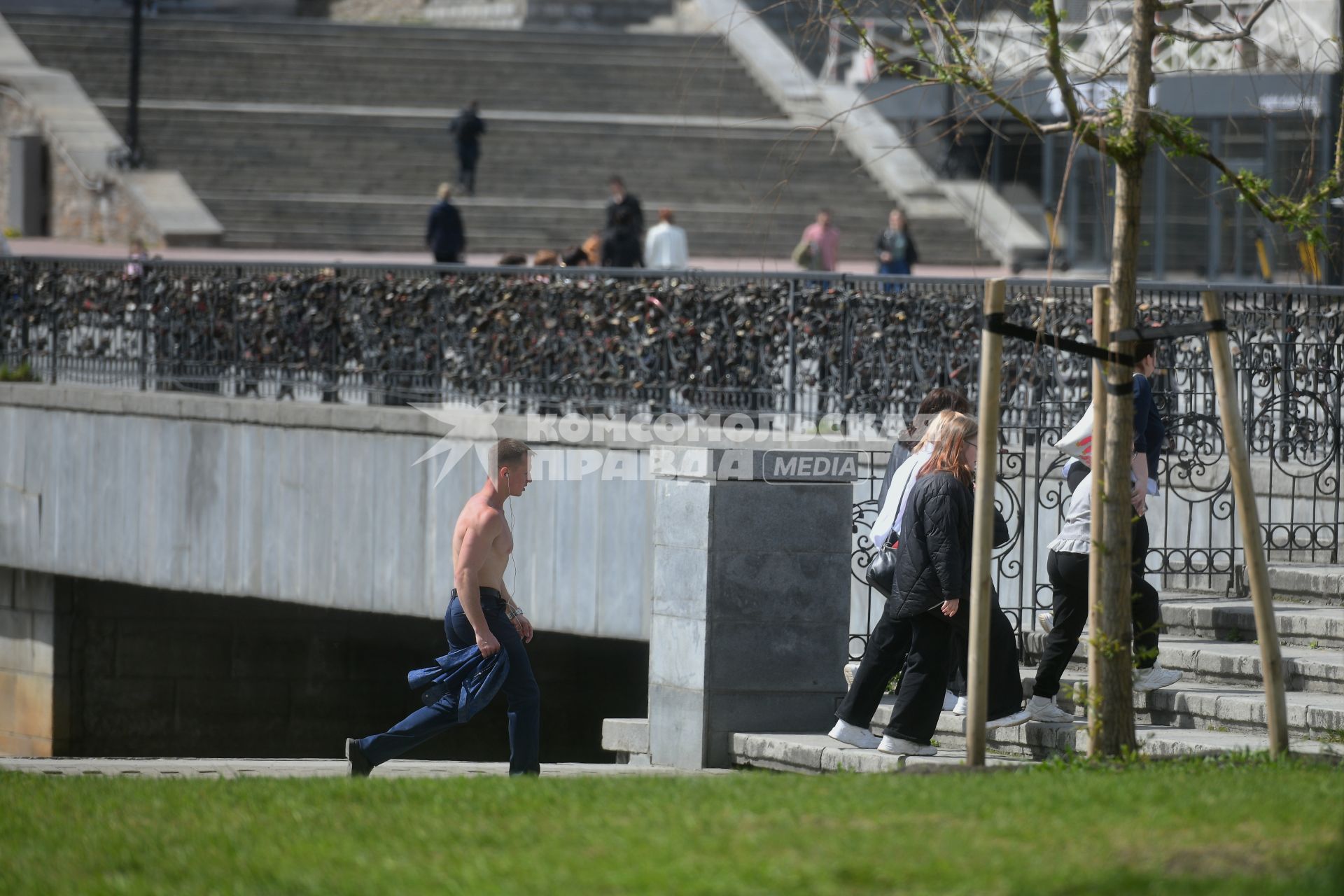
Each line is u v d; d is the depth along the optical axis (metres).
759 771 34.03
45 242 125.31
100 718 62.53
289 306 59.62
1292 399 44.34
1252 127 58.00
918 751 31.69
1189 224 113.12
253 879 20.81
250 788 27.34
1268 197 29.45
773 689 35.53
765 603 35.53
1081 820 22.03
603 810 24.00
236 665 61.94
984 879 19.03
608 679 61.12
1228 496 44.09
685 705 35.69
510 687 32.56
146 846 22.86
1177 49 33.53
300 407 56.78
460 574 32.06
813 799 24.03
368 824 23.66
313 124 135.25
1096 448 27.44
